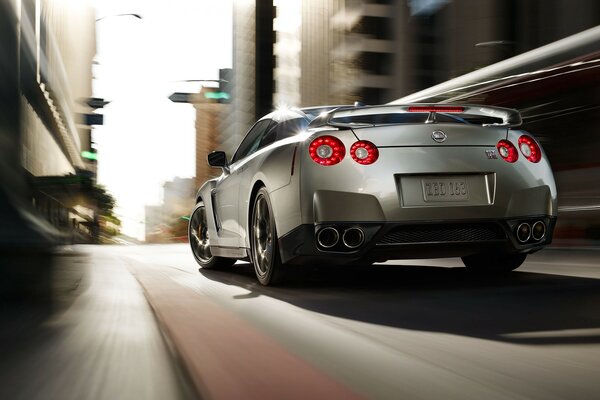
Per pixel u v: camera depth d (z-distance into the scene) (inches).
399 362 82.7
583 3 1141.1
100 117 1311.5
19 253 147.6
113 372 73.9
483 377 74.6
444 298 143.1
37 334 98.3
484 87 395.5
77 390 66.2
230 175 211.9
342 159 148.9
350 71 2332.7
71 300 139.7
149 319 113.5
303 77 2967.5
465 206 148.7
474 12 1435.8
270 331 106.1
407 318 118.0
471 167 150.3
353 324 112.8
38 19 1657.2
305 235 151.3
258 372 73.1
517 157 155.9
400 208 146.4
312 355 87.2
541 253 308.7
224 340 91.3
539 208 156.1
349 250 149.6
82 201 2101.4
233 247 208.5
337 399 62.6
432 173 148.3
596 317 114.4
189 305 127.6
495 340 96.7
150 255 388.5
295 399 62.7
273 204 162.9
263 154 176.1
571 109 336.5
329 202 147.3
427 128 152.5
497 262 185.3
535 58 364.2
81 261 299.0
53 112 1979.6
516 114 161.3
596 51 327.0
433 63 1752.0
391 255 152.5
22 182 174.2
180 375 72.6
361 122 167.8
